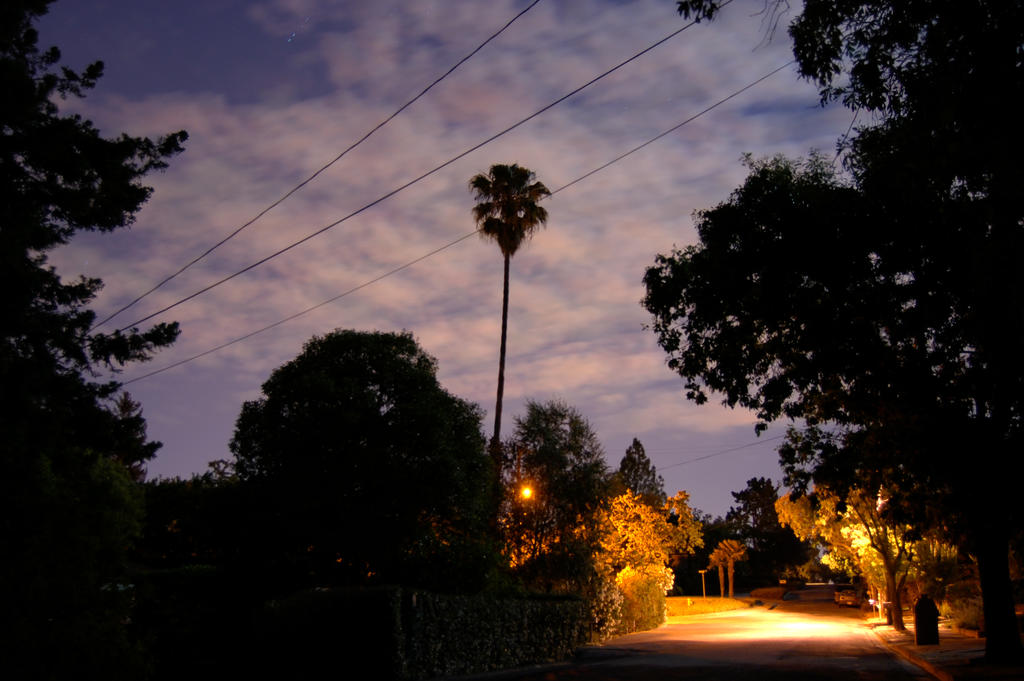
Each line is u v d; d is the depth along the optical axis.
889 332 17.89
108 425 12.52
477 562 24.55
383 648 18.12
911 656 22.77
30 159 12.92
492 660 21.91
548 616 25.80
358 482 23.97
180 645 20.50
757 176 18.45
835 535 41.78
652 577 43.38
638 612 40.19
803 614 59.31
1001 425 17.19
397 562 24.12
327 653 18.92
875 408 19.22
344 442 24.17
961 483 18.08
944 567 35.00
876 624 42.53
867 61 13.22
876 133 14.93
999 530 18.64
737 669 20.44
